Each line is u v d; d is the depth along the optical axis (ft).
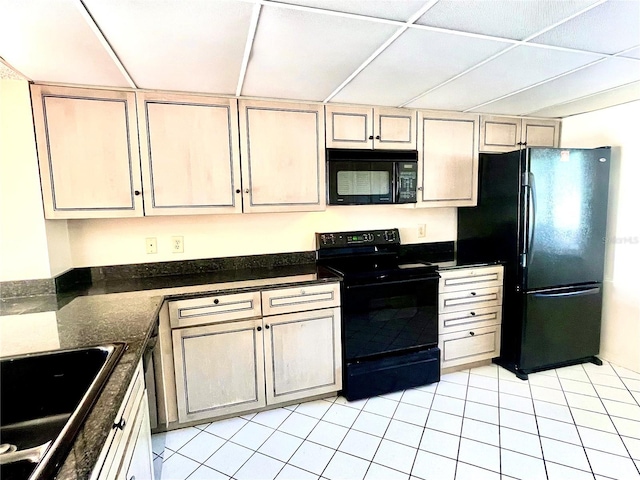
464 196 9.40
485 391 8.07
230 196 7.45
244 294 6.94
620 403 7.44
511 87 7.15
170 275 8.13
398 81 6.64
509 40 5.04
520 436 6.47
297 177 7.88
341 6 4.02
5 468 2.82
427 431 6.68
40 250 6.38
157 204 7.00
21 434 3.60
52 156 6.36
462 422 6.93
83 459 2.27
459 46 5.18
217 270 8.52
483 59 5.69
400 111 8.57
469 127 9.23
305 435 6.64
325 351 7.63
